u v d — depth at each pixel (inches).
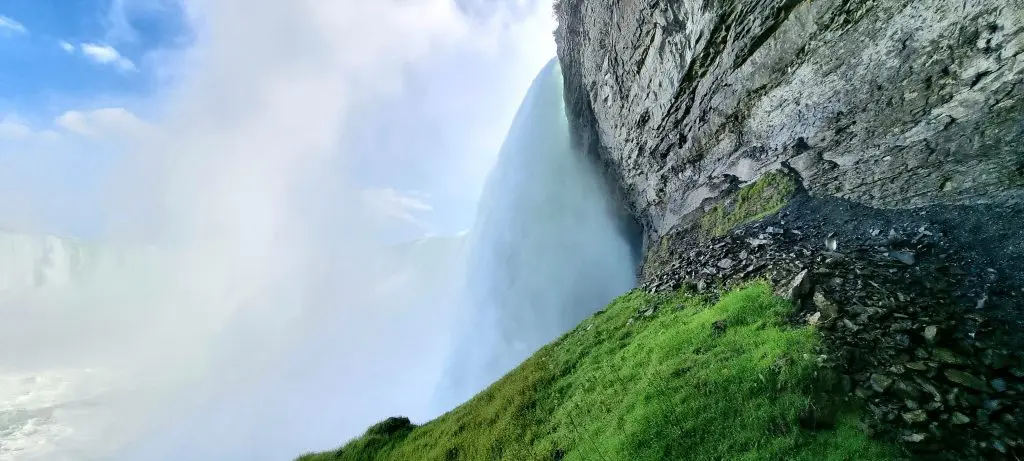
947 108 514.3
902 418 267.7
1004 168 455.5
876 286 406.9
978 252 418.9
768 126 832.3
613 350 573.9
